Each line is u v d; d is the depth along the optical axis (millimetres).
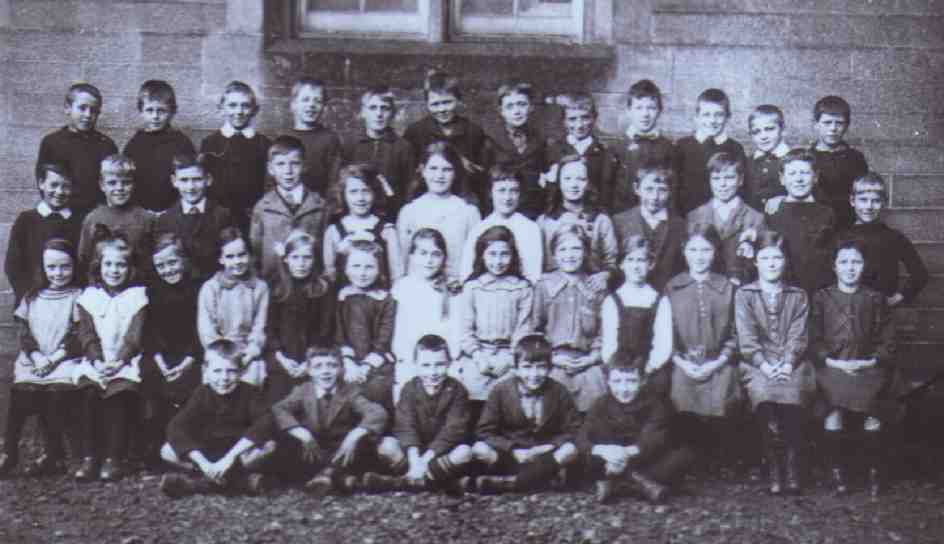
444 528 6273
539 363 6828
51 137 7527
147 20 7766
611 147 7582
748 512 6543
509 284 7152
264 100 7758
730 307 7145
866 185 7484
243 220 7488
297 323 7176
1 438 7676
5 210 7789
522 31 7887
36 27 7766
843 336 7145
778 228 7379
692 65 7766
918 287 7508
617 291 7211
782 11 7770
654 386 7039
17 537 6129
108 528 6262
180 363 7121
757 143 7621
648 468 6801
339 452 6863
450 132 7555
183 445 6820
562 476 6855
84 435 7023
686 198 7504
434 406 6906
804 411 7039
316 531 6234
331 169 7527
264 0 7750
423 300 7215
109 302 7105
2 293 7832
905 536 6211
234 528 6270
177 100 7781
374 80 7746
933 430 7430
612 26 7766
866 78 7809
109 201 7277
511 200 7305
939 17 7785
